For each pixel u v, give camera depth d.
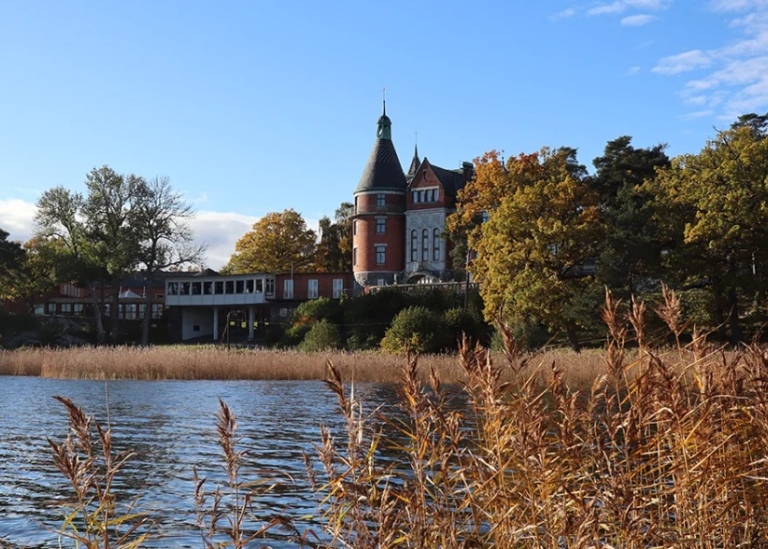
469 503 4.49
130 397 27.02
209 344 69.88
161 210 75.06
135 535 9.02
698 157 45.38
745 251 42.59
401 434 14.57
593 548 4.23
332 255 92.25
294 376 35.31
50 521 10.16
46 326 70.31
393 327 47.84
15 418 21.11
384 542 4.32
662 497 4.60
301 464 13.32
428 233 74.62
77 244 76.88
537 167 56.53
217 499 4.98
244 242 87.56
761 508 4.78
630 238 43.09
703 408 4.65
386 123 77.94
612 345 4.73
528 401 4.52
